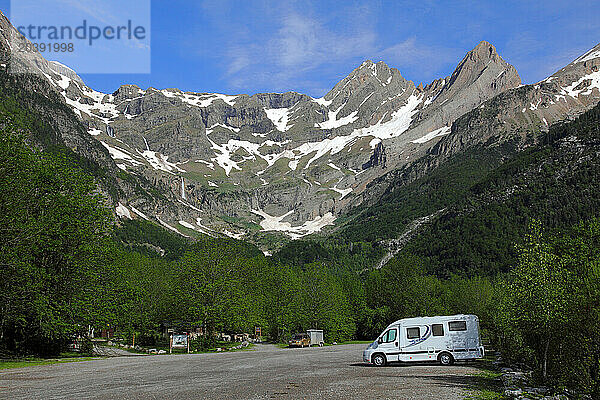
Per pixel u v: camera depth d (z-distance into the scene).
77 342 53.28
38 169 44.25
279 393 19.30
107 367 34.28
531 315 23.38
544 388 22.09
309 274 96.38
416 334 37.41
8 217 37.78
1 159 38.59
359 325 115.31
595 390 20.81
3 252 37.44
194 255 72.50
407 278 112.31
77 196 48.03
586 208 151.00
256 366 35.19
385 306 112.81
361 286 126.94
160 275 82.38
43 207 44.75
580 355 21.69
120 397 18.00
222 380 24.66
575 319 21.39
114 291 51.88
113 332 76.56
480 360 41.72
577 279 22.20
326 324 91.50
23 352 44.12
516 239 164.75
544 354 24.53
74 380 24.70
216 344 74.06
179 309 71.62
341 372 30.08
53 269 44.84
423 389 21.14
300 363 38.72
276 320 93.00
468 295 104.50
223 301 69.19
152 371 30.56
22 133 42.28
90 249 46.06
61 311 44.22
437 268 178.88
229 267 73.44
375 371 30.97
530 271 23.61
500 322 38.31
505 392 20.17
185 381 24.14
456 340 37.09
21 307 40.59
